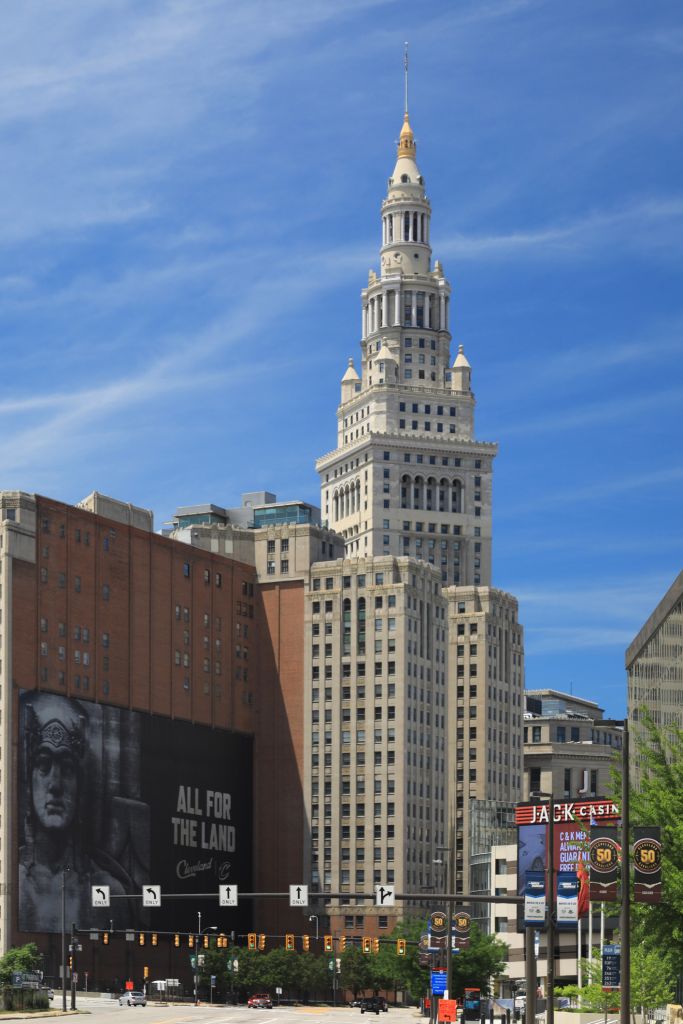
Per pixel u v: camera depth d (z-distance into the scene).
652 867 76.38
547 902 95.50
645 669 164.75
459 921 143.50
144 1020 163.62
